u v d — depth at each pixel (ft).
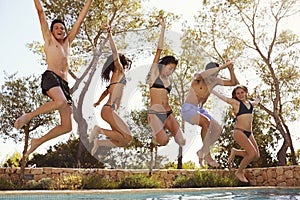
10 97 48.78
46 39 16.29
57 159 48.11
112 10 47.44
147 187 35.32
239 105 25.18
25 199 24.07
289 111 56.03
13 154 49.37
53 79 15.37
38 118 46.98
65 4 49.16
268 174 42.04
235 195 26.43
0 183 33.06
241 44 54.80
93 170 39.83
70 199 24.17
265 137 55.52
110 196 25.81
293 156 54.24
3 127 48.60
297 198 24.16
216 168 45.01
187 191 28.94
